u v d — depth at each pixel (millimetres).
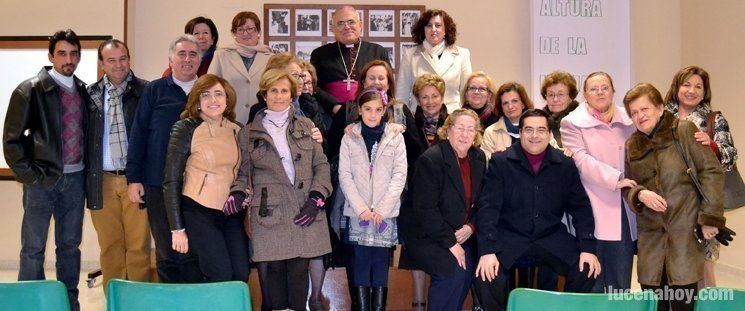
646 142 3088
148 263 3738
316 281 3721
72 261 3551
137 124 3357
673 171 3023
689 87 3637
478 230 3178
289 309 3154
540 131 3135
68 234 3537
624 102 3201
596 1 6023
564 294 1924
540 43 5957
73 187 3523
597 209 3195
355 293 3463
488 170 3244
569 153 3268
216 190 2992
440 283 3223
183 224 2980
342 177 3332
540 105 5930
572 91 3795
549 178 3170
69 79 3518
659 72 6148
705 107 3664
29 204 3430
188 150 3002
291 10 5906
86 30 5754
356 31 4367
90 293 4723
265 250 3045
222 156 3023
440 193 3260
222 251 2996
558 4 5984
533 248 3162
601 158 3256
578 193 3209
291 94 3230
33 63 5766
